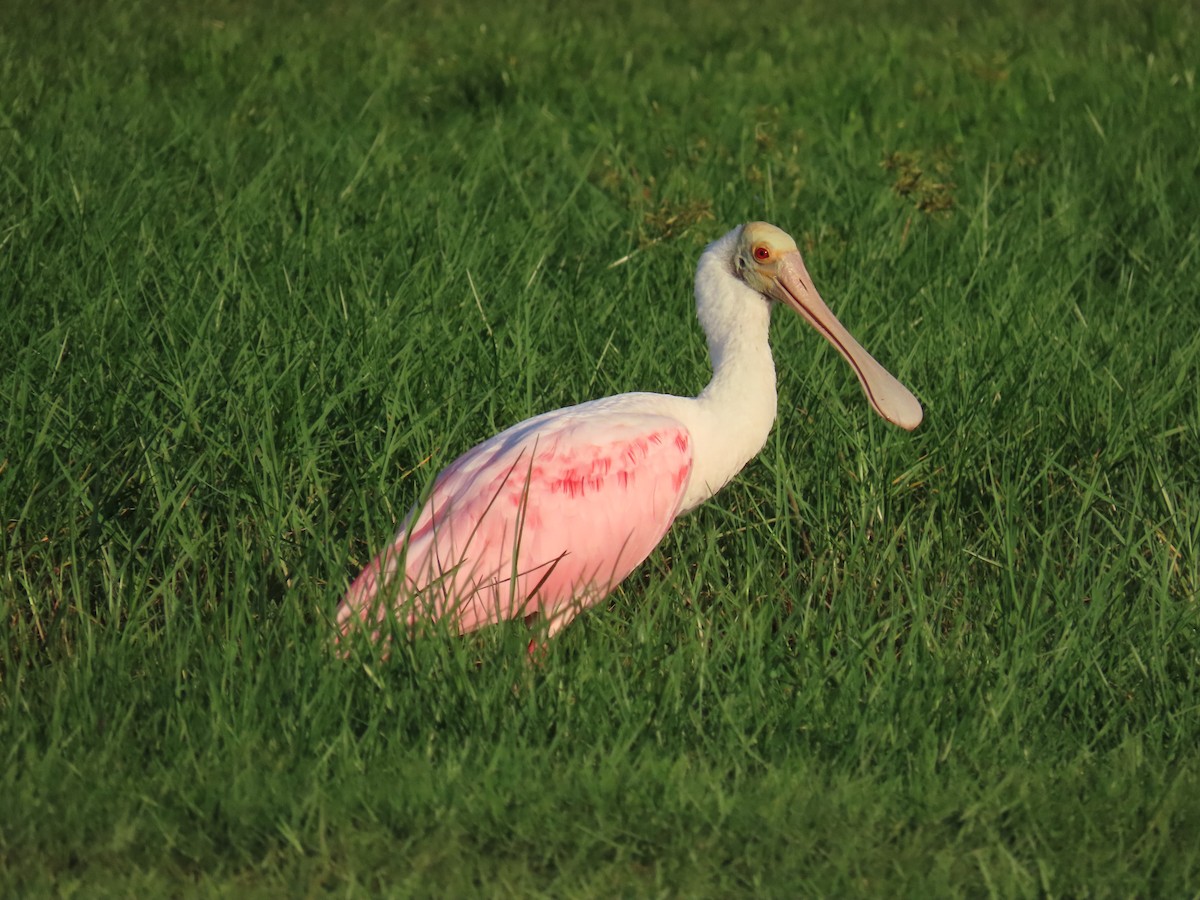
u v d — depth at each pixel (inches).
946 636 400.8
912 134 837.2
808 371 512.1
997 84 935.7
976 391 502.9
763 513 464.8
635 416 409.7
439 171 751.1
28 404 464.4
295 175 719.7
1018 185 744.3
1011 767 340.2
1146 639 393.1
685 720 352.8
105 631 378.3
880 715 354.0
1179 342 556.4
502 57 981.2
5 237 600.4
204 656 358.0
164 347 498.6
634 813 316.5
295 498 423.5
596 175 747.4
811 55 1042.1
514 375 496.1
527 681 355.9
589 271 609.9
